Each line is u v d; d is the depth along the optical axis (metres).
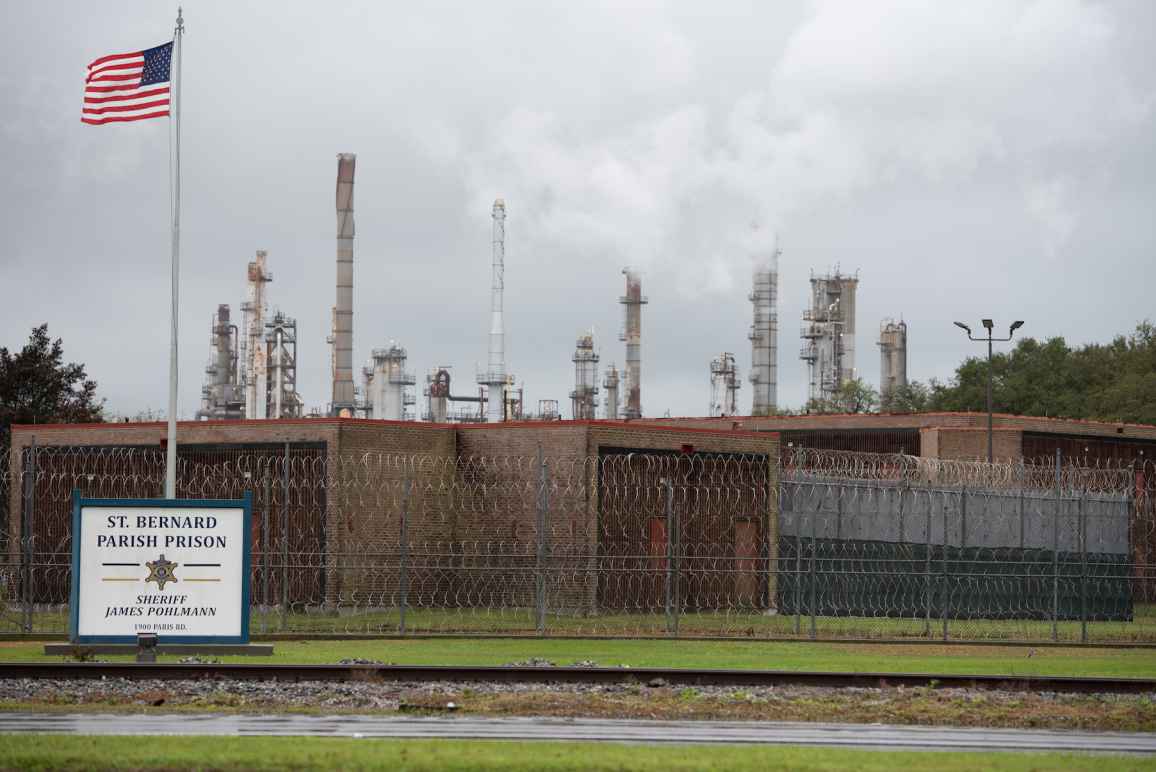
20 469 56.72
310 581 51.75
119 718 23.28
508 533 53.34
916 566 55.47
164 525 32.50
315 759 19.19
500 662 32.50
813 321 140.38
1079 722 23.88
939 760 19.73
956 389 128.25
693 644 38.91
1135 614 60.66
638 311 127.25
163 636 32.34
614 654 35.31
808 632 43.00
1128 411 108.31
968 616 51.62
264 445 53.16
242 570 32.69
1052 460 77.56
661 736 21.91
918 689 26.98
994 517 56.44
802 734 22.36
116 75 41.12
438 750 19.98
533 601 52.44
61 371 86.88
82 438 56.47
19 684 26.81
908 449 79.88
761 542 55.47
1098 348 135.88
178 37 40.97
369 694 25.91
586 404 140.12
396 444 53.09
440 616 48.22
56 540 55.66
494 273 111.31
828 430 82.31
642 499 53.38
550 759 19.30
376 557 52.03
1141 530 69.81
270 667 27.98
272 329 128.25
